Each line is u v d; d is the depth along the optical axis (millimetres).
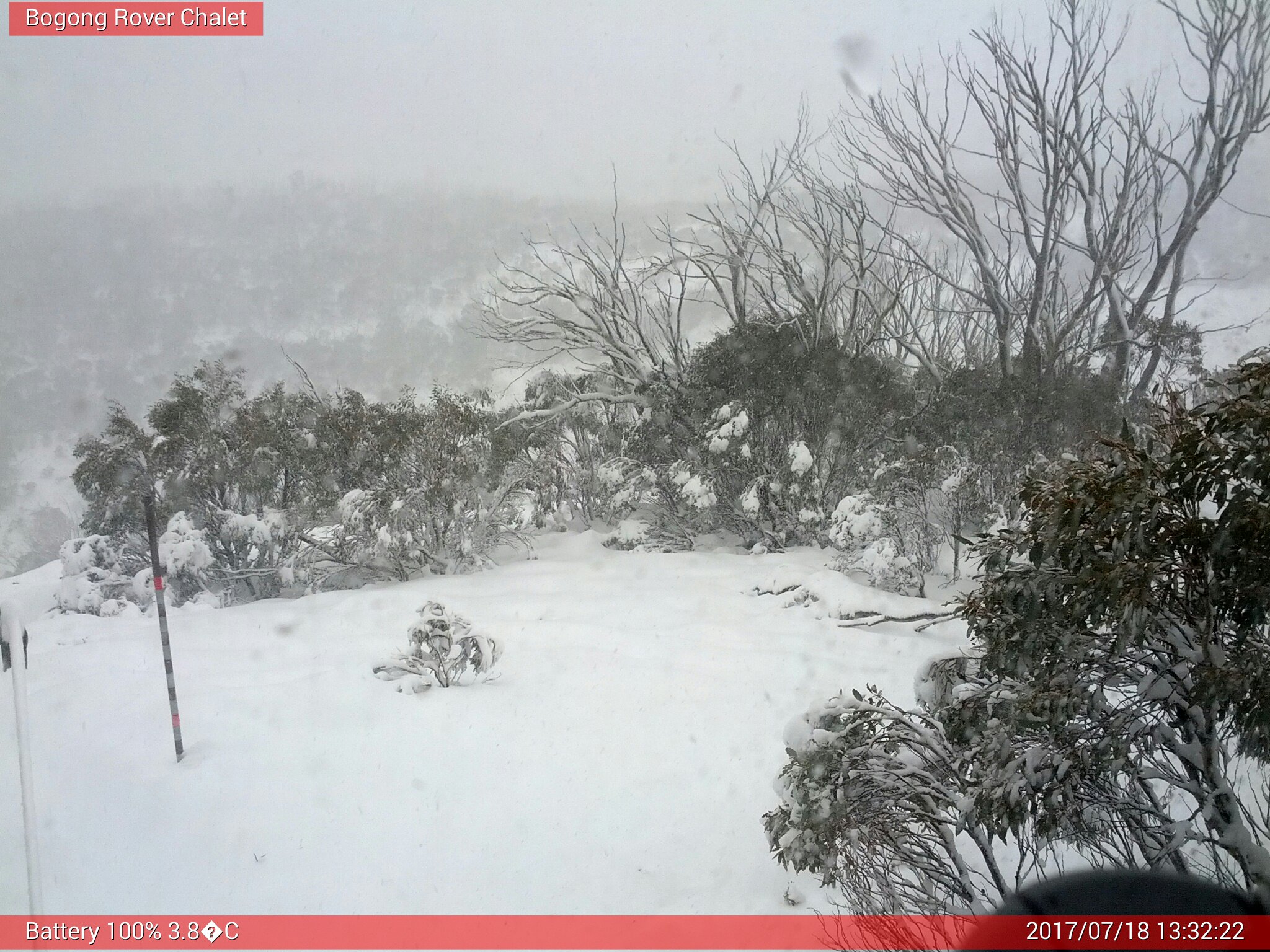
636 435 23891
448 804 6684
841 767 4852
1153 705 4324
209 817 6516
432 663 9953
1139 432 4508
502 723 8484
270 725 8508
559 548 22016
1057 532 3975
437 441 20062
